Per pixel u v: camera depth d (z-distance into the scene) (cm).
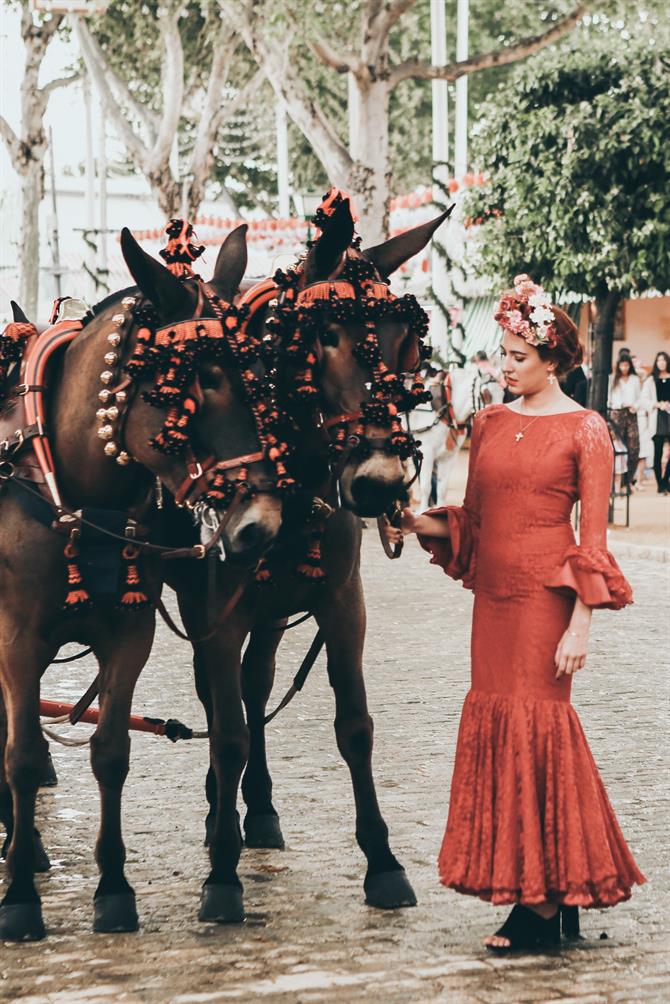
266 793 591
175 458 451
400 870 511
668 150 1688
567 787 453
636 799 638
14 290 3073
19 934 473
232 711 510
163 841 591
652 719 802
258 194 4606
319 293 473
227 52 2783
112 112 2878
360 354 464
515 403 492
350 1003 414
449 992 423
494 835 459
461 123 2966
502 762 461
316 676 947
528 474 468
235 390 447
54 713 641
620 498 2078
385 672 952
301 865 556
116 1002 416
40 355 492
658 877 532
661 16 2197
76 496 488
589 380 2016
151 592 497
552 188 1733
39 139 2916
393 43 4012
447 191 2155
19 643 484
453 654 1018
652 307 2461
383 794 652
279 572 511
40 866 552
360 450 462
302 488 501
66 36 3158
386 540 499
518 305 474
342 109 3694
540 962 448
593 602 450
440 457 1838
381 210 2006
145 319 460
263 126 4350
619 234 1730
